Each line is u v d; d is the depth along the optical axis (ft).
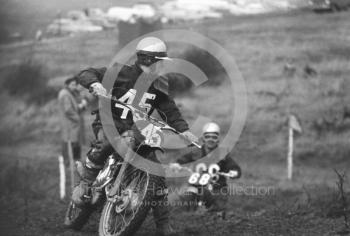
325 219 60.64
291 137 110.83
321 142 120.06
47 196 86.63
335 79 129.49
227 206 73.05
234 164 69.92
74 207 54.34
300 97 128.77
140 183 46.60
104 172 48.16
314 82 130.11
